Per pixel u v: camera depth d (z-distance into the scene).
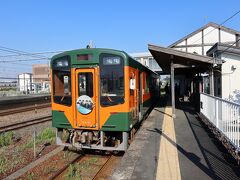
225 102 8.32
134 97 9.58
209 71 14.61
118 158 8.66
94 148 8.52
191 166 6.80
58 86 9.03
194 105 18.44
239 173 6.25
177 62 14.82
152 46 13.42
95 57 8.50
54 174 7.21
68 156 8.80
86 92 8.59
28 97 29.28
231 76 14.05
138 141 9.41
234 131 7.24
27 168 7.67
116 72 8.38
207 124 11.83
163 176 6.20
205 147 8.50
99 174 7.13
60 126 8.97
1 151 9.58
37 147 10.01
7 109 23.14
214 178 5.97
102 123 8.45
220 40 26.62
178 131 10.98
